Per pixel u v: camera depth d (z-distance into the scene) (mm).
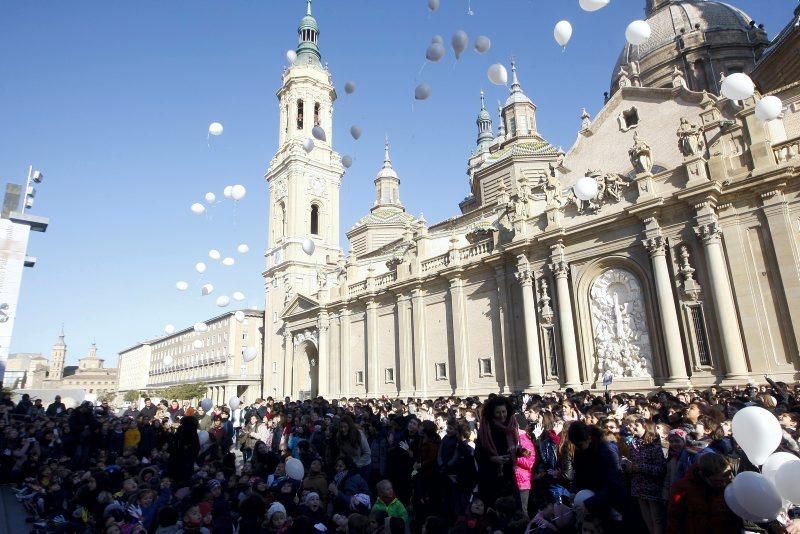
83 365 186125
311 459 12633
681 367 21266
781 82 29547
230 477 12078
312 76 61719
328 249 58000
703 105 23891
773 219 20203
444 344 33062
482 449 8227
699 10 42094
